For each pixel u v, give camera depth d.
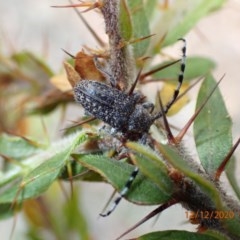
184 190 0.11
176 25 0.17
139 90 0.14
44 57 0.21
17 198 0.13
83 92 0.13
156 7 0.17
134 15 0.14
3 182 0.15
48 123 0.20
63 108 0.19
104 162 0.12
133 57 0.13
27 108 0.19
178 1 0.17
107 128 0.13
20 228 0.32
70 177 0.13
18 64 0.19
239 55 0.36
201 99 0.14
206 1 0.17
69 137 0.15
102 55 0.13
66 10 0.36
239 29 0.36
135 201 0.12
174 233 0.12
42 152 0.15
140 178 0.12
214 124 0.13
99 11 0.13
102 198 0.34
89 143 0.13
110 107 0.13
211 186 0.11
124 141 0.12
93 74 0.13
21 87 0.19
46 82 0.19
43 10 0.37
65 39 0.36
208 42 0.33
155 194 0.12
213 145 0.13
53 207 0.19
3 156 0.15
